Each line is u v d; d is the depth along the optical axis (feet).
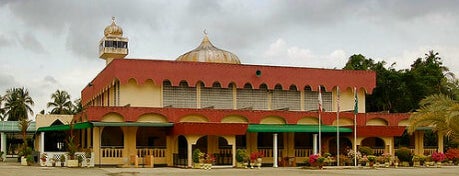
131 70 137.39
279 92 152.66
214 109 138.92
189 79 142.41
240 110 140.77
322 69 156.15
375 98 203.72
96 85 172.45
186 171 112.88
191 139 127.24
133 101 139.03
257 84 148.46
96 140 132.16
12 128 180.96
